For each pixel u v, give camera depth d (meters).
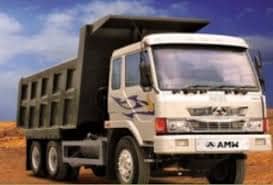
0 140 40.88
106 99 14.34
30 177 18.50
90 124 15.48
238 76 12.36
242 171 13.30
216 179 13.90
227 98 11.98
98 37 14.61
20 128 20.12
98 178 17.94
